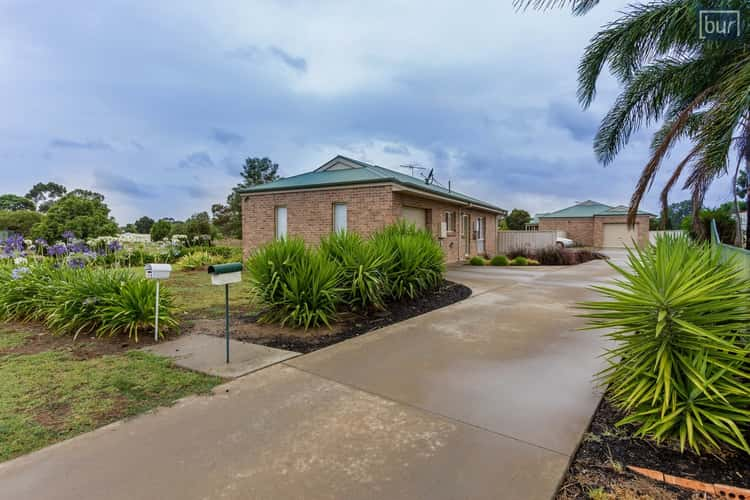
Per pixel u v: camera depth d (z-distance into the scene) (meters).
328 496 1.96
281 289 5.64
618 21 5.84
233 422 2.75
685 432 2.37
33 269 6.50
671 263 2.82
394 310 6.54
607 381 3.06
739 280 3.05
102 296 5.18
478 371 3.70
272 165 32.56
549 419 2.76
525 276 11.19
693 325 2.49
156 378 3.59
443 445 2.43
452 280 10.14
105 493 2.00
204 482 2.08
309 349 4.49
